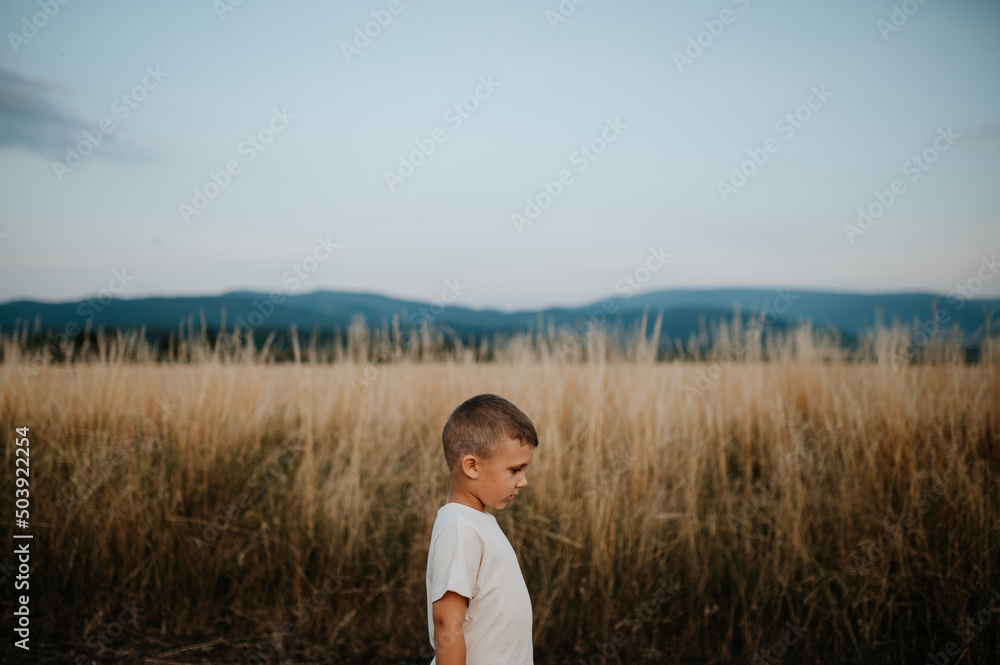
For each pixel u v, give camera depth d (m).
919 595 2.91
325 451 4.24
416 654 2.87
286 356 5.15
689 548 3.21
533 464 3.65
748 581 3.10
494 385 4.75
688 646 2.86
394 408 4.79
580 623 2.94
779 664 2.72
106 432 4.13
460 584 1.28
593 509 3.24
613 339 4.38
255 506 3.68
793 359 5.20
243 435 4.51
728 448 4.52
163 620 2.99
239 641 2.92
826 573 2.99
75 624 2.99
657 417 3.84
